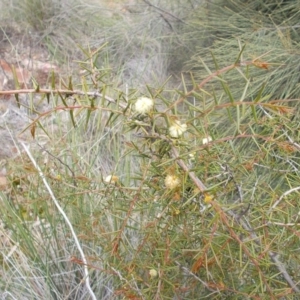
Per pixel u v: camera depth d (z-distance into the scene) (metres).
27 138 2.55
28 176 2.11
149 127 1.25
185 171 1.21
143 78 3.23
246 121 2.45
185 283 1.52
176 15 3.61
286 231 1.35
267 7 3.08
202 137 1.28
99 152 2.32
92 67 1.32
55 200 1.61
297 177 1.50
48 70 3.43
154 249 1.41
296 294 1.35
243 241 1.29
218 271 1.41
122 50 3.59
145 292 1.43
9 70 3.37
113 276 1.73
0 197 2.08
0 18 3.88
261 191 1.58
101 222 1.81
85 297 1.81
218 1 3.34
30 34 3.77
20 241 1.92
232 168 1.38
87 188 1.73
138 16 3.82
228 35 3.20
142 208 1.34
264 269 1.39
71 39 3.70
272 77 2.68
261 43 2.87
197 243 1.43
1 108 2.90
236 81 2.70
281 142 1.32
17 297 1.80
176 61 3.49
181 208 1.29
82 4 3.95
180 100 1.21
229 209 1.26
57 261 1.89
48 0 3.88
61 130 2.44
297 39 2.89
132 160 2.23
